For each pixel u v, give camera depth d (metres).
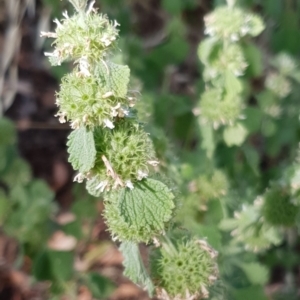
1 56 0.29
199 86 0.22
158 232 0.12
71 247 0.26
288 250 0.23
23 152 0.30
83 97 0.10
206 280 0.13
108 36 0.10
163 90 0.24
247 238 0.17
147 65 0.23
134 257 0.12
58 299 0.21
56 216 0.28
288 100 0.23
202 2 0.28
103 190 0.11
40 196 0.22
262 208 0.16
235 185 0.20
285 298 0.23
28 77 0.32
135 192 0.11
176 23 0.23
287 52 0.23
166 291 0.13
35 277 0.20
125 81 0.10
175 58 0.23
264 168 0.27
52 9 0.23
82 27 0.10
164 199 0.11
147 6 0.31
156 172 0.12
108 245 0.25
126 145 0.11
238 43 0.18
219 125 0.19
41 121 0.31
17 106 0.31
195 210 0.17
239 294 0.17
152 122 0.19
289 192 0.15
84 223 0.26
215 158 0.21
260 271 0.18
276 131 0.23
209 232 0.16
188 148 0.23
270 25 0.25
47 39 0.27
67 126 0.28
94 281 0.21
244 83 0.21
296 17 0.23
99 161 0.11
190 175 0.18
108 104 0.10
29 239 0.21
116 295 0.25
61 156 0.30
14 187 0.22
